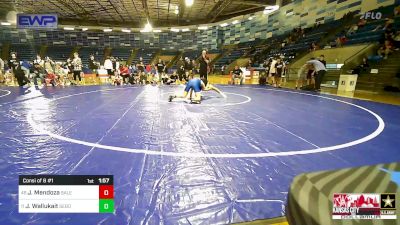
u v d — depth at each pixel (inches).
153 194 80.6
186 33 1250.0
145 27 1077.1
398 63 410.3
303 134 153.6
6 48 1153.4
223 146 128.6
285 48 846.5
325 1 735.7
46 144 126.5
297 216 24.0
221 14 957.8
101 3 780.6
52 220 66.8
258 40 1038.4
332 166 104.9
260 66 824.9
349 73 474.9
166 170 98.3
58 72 557.3
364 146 131.4
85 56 1235.9
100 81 643.5
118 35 1261.1
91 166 99.9
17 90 398.3
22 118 186.9
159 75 634.8
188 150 121.8
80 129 157.5
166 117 197.5
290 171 99.6
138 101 287.0
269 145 131.4
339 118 201.6
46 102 269.7
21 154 111.8
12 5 802.2
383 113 224.4
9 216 67.9
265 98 327.6
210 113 216.7
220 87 517.0
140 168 99.6
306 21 815.1
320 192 24.7
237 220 68.6
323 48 644.1
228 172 97.8
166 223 66.6
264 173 97.4
